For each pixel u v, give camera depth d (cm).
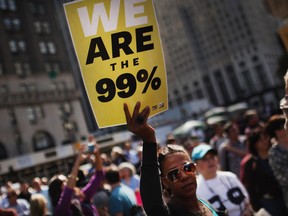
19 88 4772
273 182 452
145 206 198
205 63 12212
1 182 3381
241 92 11275
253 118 997
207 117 3475
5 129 4484
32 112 4778
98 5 236
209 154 418
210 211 237
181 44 12288
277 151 419
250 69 11281
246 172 474
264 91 9544
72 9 236
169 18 12494
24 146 4566
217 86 12006
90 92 232
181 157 226
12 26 5038
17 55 4938
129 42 234
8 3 5106
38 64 5062
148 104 228
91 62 234
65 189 384
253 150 484
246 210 411
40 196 434
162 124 3594
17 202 797
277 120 419
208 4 11812
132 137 2541
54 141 4831
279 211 446
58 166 3688
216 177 421
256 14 11650
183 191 221
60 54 5372
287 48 818
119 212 474
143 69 232
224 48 11744
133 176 700
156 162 204
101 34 235
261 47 11112
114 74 232
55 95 5016
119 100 230
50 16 5478
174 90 12619
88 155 458
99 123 230
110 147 3759
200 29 12188
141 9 236
